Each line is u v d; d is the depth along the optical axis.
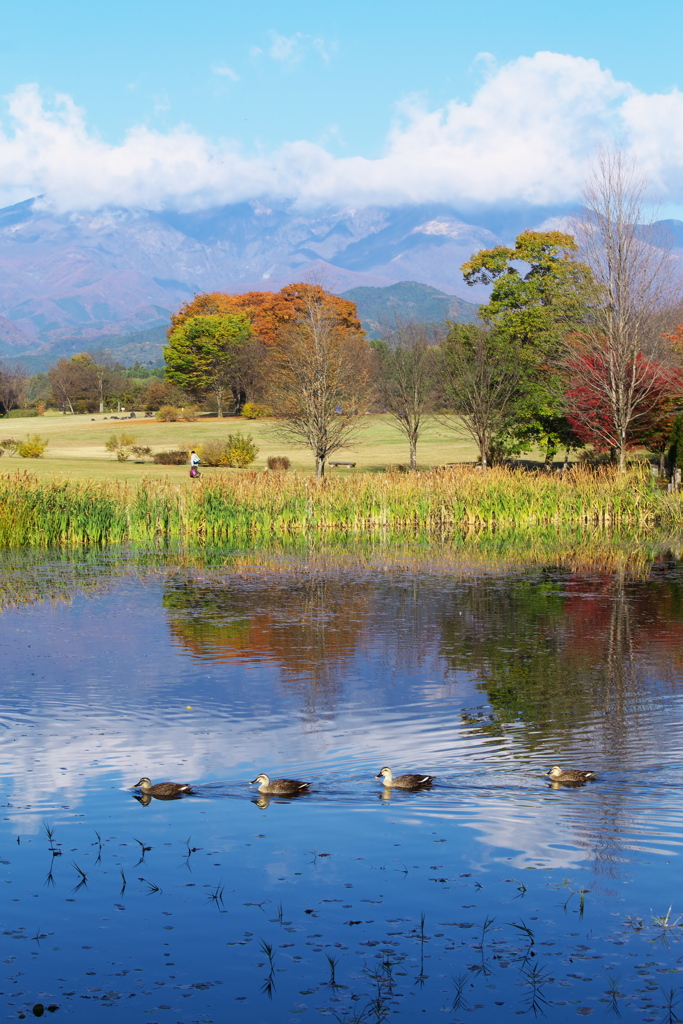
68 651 16.67
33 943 6.72
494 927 6.85
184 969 6.36
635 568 27.70
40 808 9.24
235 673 14.99
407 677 14.64
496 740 11.27
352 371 54.16
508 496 38.41
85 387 147.75
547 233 58.00
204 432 91.31
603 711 12.58
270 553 31.38
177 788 9.57
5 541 33.31
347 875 7.69
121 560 29.58
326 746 11.12
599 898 7.23
